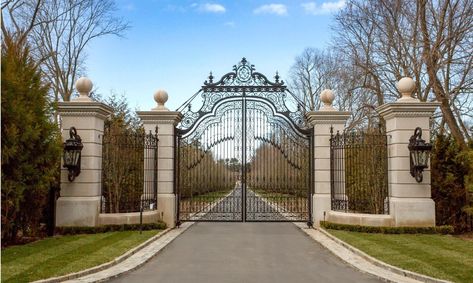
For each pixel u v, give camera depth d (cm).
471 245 1098
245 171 1617
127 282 765
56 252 982
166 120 1535
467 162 1369
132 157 1708
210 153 1634
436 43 1836
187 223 1630
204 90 1612
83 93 1380
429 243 1125
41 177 1148
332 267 900
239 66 1612
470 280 742
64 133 1347
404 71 2234
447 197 1391
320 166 1507
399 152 1329
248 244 1178
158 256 1011
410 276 793
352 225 1355
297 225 1566
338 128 1520
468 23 1850
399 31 2255
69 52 2802
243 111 1608
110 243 1114
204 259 977
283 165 1634
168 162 1523
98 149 1380
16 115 1045
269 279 790
